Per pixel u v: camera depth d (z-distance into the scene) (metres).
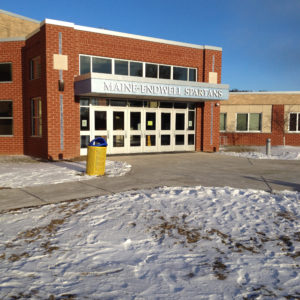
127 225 4.97
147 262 3.75
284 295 3.06
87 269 3.56
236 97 24.48
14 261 3.74
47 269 3.55
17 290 3.10
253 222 5.15
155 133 16.31
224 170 10.66
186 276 3.42
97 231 4.71
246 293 3.09
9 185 7.91
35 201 6.39
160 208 5.87
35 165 11.59
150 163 12.27
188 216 5.43
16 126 15.71
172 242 4.34
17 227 4.88
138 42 15.34
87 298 2.97
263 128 24.36
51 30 12.98
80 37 13.89
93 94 13.74
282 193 7.15
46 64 12.98
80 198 6.64
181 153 16.19
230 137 24.62
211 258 3.87
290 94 23.97
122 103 15.27
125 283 3.26
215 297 3.01
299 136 24.23
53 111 13.20
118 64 14.98
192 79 17.11
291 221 5.20
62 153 13.49
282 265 3.69
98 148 9.37
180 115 17.03
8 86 15.62
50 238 4.45
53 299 2.94
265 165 12.02
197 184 8.16
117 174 9.64
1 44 15.47
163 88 14.11
